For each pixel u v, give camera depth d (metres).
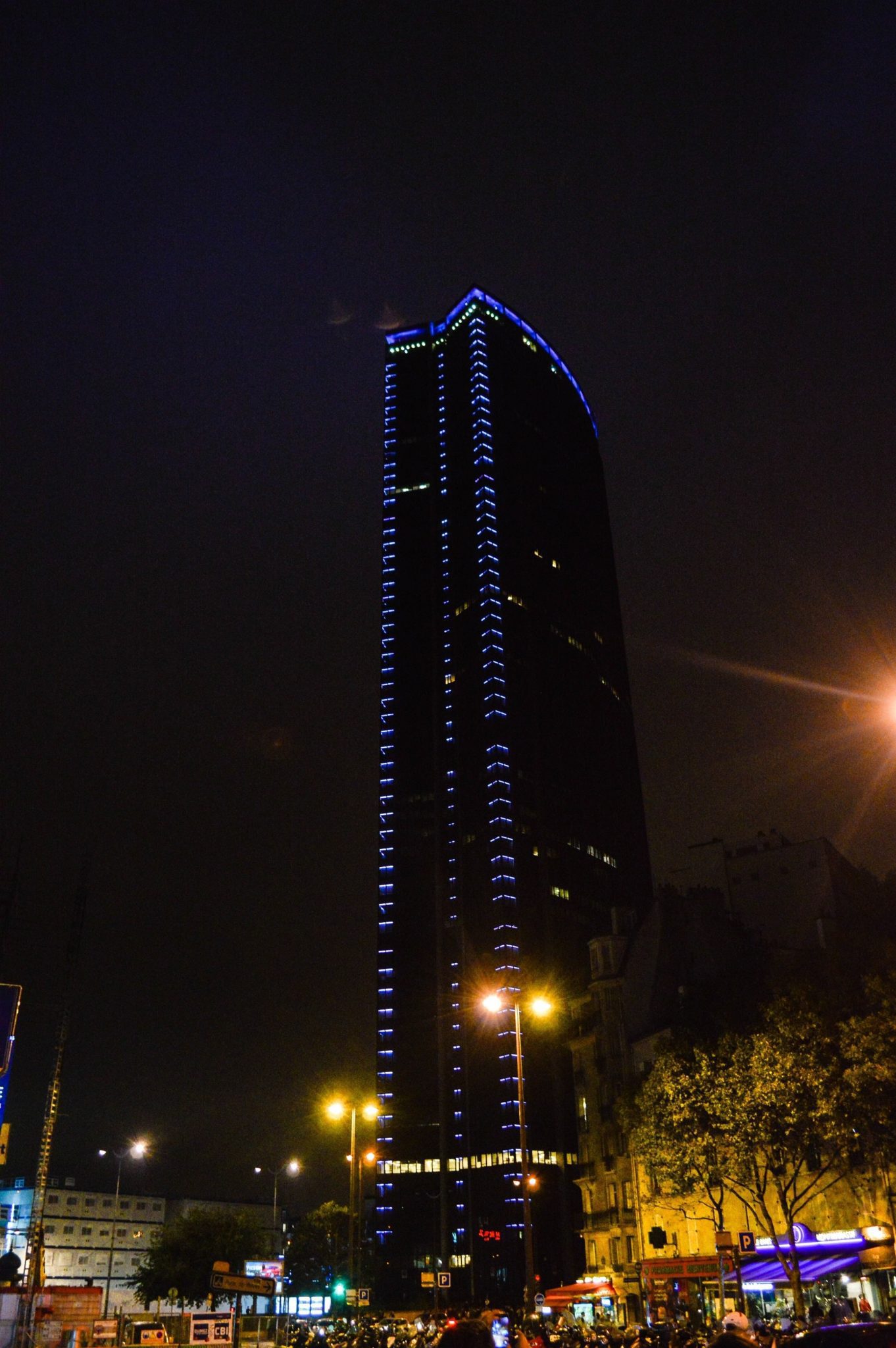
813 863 98.75
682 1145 49.09
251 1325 58.47
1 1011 52.53
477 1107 191.88
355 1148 68.81
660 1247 45.72
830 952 64.62
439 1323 50.69
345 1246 171.25
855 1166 53.19
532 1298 45.56
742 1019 69.50
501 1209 181.38
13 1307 46.41
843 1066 46.78
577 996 101.12
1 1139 50.78
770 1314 57.28
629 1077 89.25
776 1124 45.69
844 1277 57.03
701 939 91.81
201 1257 115.06
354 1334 53.41
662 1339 35.62
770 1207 66.00
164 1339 57.38
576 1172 181.75
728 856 102.88
